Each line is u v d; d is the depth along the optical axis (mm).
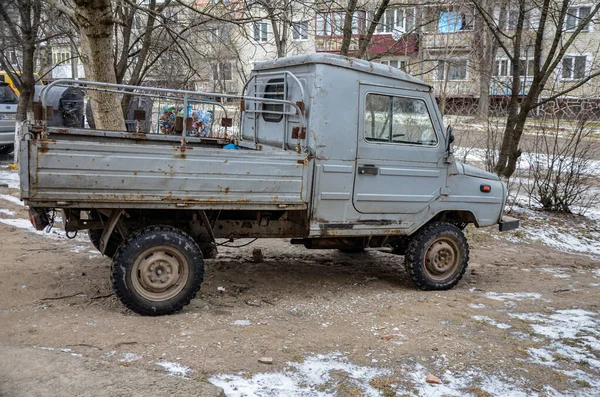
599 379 4621
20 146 4836
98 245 6926
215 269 7398
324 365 4574
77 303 5785
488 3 14773
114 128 9320
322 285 6984
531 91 12461
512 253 9727
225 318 5566
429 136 6809
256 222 6344
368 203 6441
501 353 5000
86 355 4469
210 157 5484
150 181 5277
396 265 8305
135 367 4270
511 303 6586
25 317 5301
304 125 6086
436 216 7188
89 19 8375
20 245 7949
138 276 5418
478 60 16547
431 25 18219
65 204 5039
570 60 18281
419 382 4379
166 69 15383
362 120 6297
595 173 14922
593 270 8875
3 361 4125
